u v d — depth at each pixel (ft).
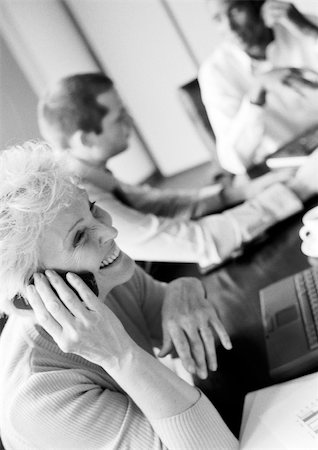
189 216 6.04
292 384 3.04
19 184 2.70
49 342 3.00
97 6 6.10
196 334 3.54
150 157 6.46
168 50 6.23
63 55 6.25
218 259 4.90
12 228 2.65
